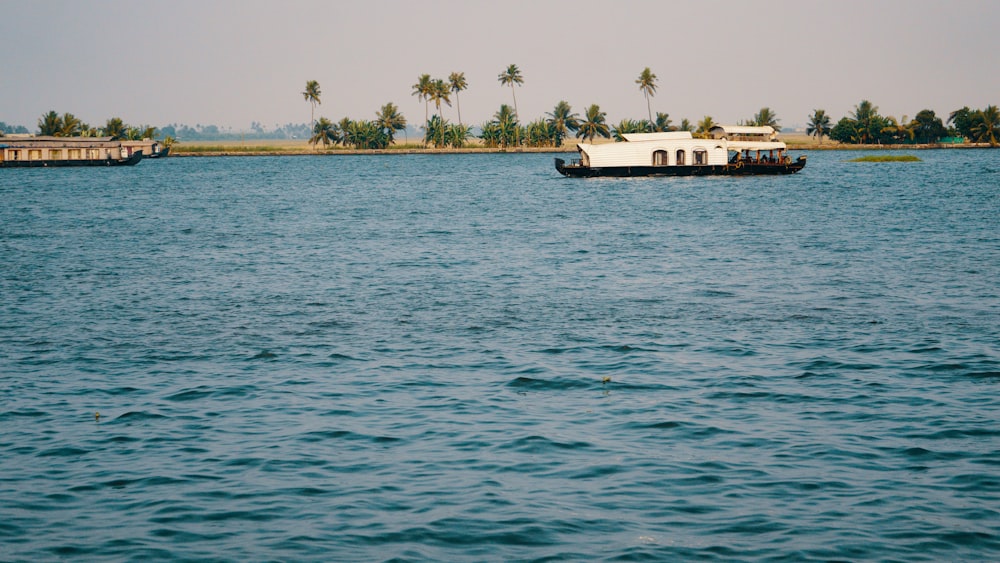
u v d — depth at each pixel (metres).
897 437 20.83
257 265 47.62
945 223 65.00
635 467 19.09
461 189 113.00
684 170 118.81
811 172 140.62
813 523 16.48
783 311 34.62
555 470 18.95
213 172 169.12
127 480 18.58
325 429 21.58
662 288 39.84
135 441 20.84
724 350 28.80
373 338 30.75
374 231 64.19
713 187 107.19
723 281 41.47
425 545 15.73
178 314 34.84
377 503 17.38
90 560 15.33
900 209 76.81
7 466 19.33
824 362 27.28
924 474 18.67
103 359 28.11
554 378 25.84
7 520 16.77
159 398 24.12
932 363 27.02
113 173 164.12
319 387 25.08
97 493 17.95
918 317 33.28
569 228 65.00
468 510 17.03
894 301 36.34
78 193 108.81
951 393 24.16
